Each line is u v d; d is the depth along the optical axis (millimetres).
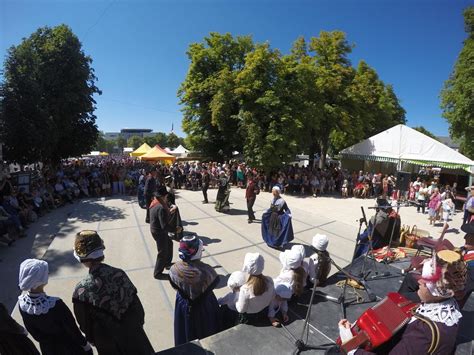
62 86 17906
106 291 2262
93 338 2322
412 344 1484
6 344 2285
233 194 16641
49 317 2387
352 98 25016
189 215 11445
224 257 7301
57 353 2465
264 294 3357
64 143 19781
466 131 22734
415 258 4441
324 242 4387
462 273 1489
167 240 6031
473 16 21734
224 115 21062
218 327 3705
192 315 3389
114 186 16406
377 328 1710
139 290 5559
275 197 8031
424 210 14273
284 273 3941
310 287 4391
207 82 23016
